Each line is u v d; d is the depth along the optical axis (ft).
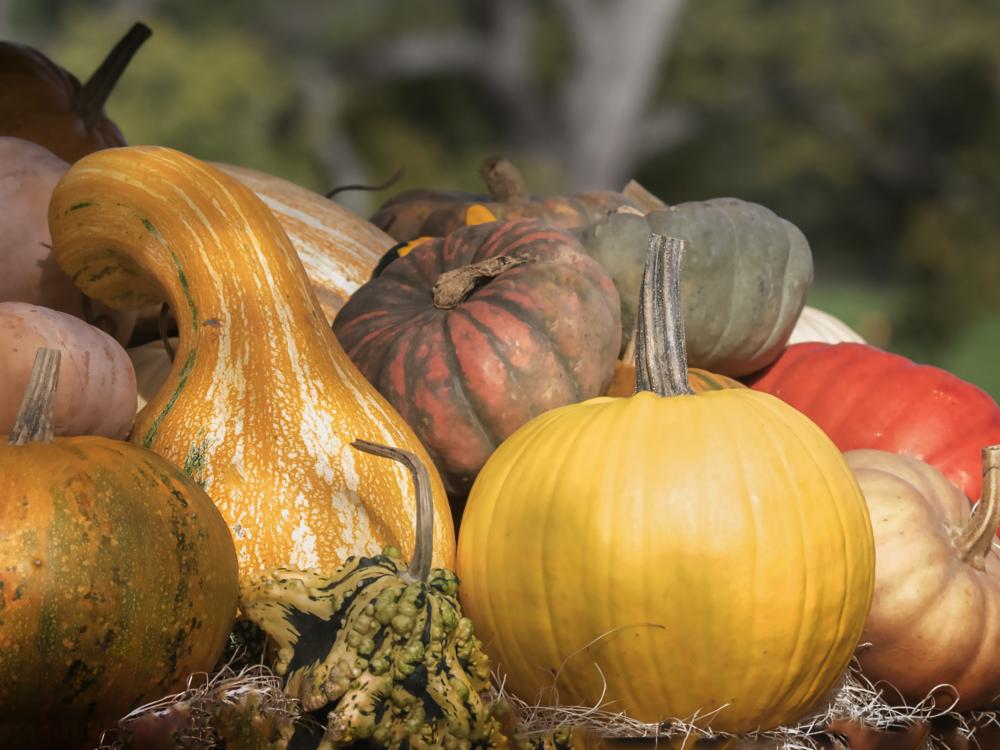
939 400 8.16
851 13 79.66
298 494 5.69
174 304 6.34
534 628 5.45
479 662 4.98
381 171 68.54
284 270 6.37
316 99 69.72
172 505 5.01
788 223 8.73
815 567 5.34
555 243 7.06
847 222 84.84
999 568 6.69
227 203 6.44
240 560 5.57
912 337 68.90
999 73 76.84
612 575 5.24
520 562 5.48
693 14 77.56
